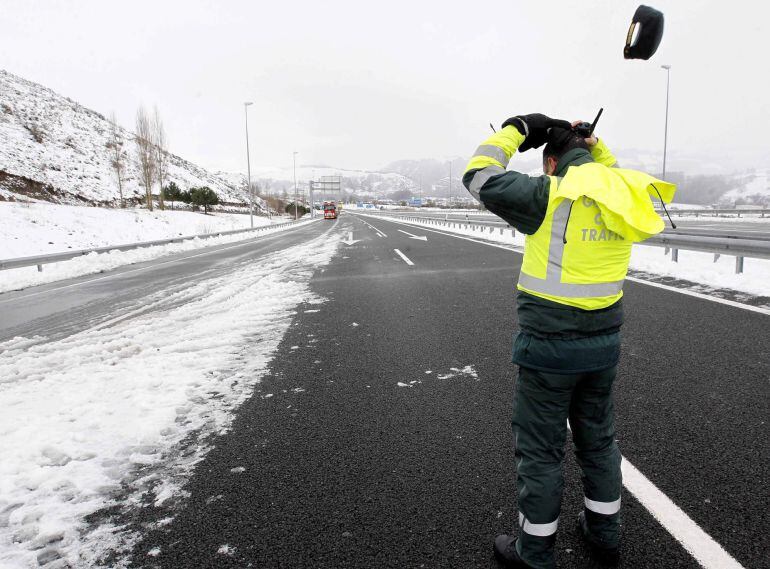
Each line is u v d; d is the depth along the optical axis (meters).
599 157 2.07
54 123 72.38
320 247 19.70
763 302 6.52
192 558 2.07
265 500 2.48
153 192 63.88
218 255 18.72
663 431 3.05
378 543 2.12
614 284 1.77
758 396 3.52
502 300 7.57
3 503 2.54
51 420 3.57
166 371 4.63
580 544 2.09
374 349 5.17
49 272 14.58
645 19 1.77
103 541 2.21
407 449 2.97
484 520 2.25
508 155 1.90
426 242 20.11
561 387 1.81
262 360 4.91
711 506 2.28
